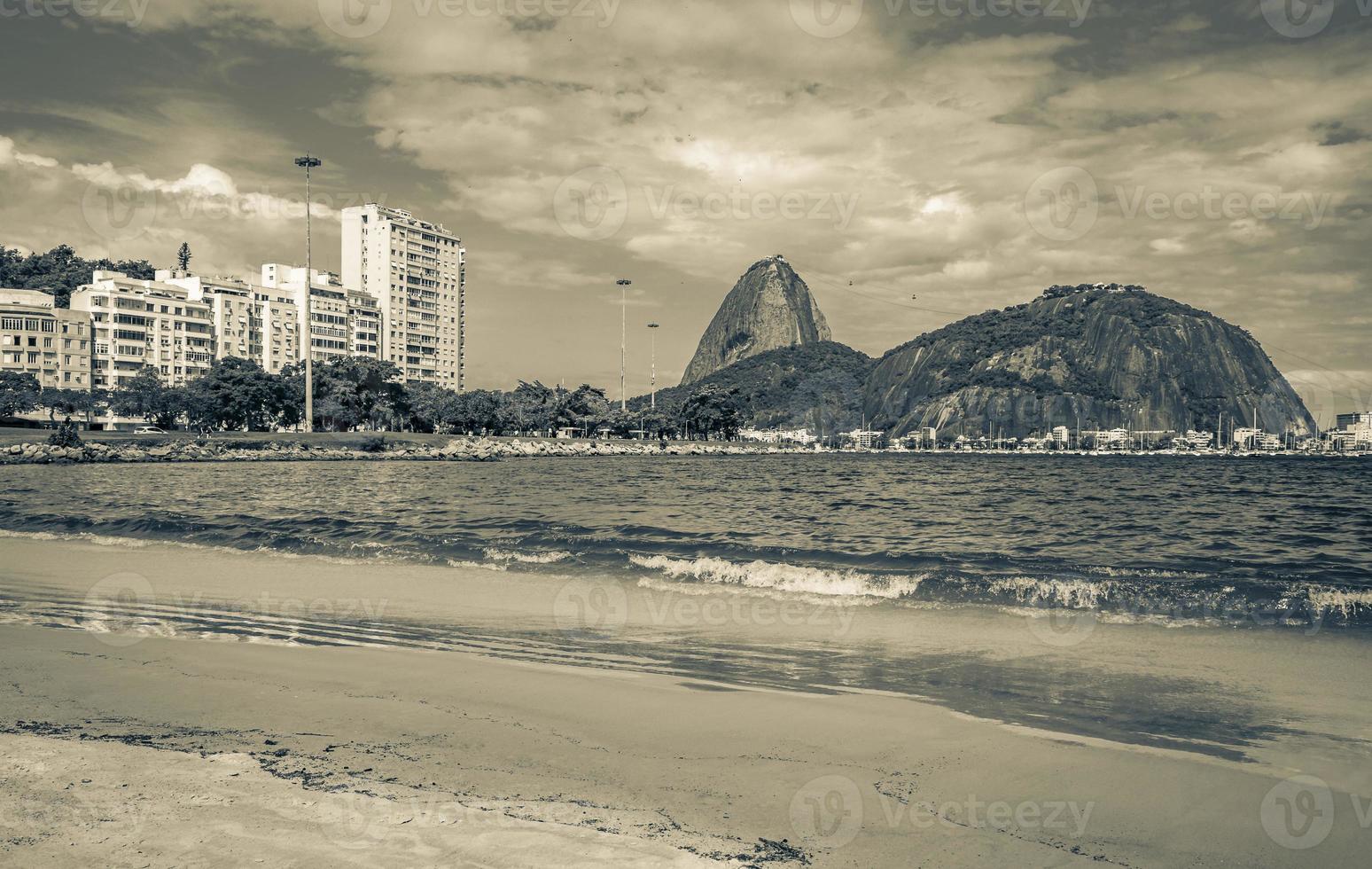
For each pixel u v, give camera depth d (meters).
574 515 37.59
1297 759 8.19
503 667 11.48
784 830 6.50
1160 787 7.52
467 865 5.73
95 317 166.12
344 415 158.00
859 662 11.91
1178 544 26.89
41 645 12.55
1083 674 11.29
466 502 46.50
